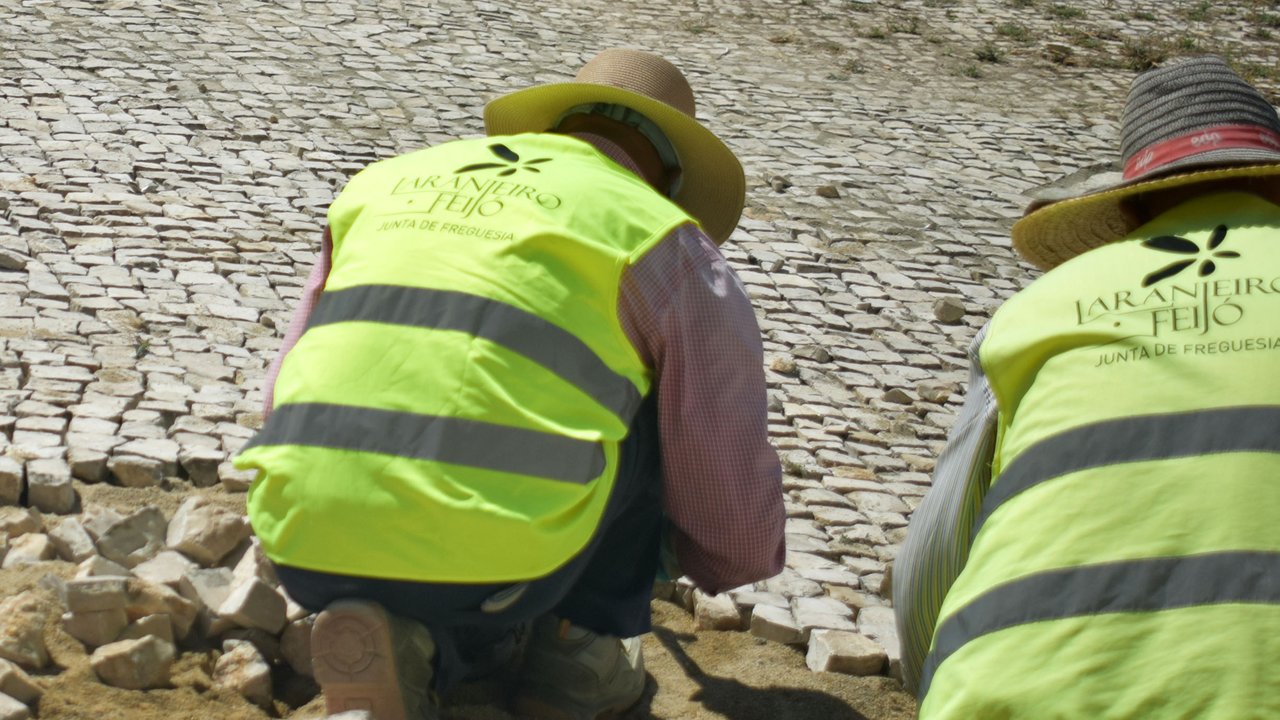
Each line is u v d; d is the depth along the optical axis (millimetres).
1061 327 2119
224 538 3391
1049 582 1896
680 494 2814
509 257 2533
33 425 4199
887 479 5137
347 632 2402
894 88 11984
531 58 11180
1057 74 13164
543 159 2793
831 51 12945
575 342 2525
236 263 6348
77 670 2889
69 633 2979
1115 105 12289
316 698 3014
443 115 9305
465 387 2418
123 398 4609
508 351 2457
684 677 3418
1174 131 2355
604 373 2568
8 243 6047
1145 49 14094
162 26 10344
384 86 9781
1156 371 1987
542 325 2492
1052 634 1855
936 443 5594
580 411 2514
